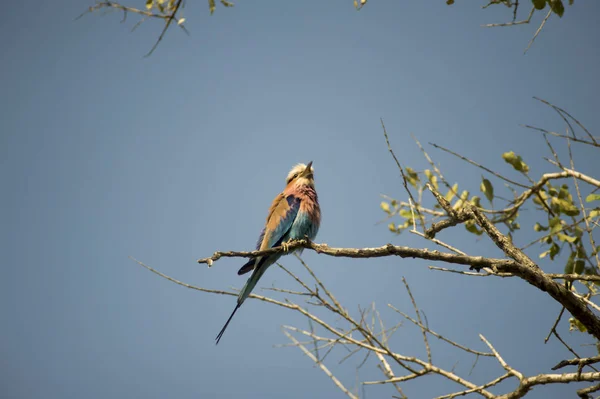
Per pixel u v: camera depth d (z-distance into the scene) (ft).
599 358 29.96
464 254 32.58
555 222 33.09
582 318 31.04
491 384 32.14
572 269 32.65
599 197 33.17
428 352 32.91
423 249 33.24
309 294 33.22
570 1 32.76
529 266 32.81
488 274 30.81
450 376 32.22
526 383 31.04
